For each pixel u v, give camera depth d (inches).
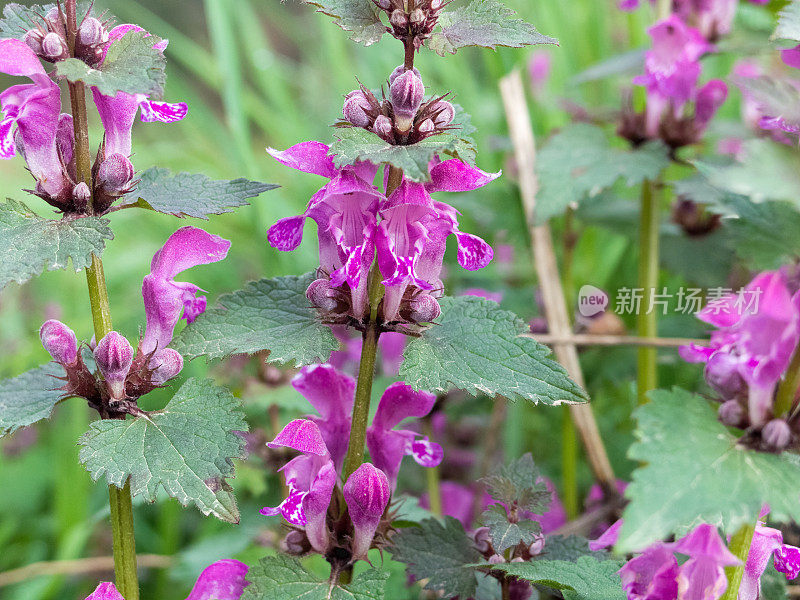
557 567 17.8
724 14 21.4
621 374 22.4
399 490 22.8
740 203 17.1
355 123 17.3
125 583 18.2
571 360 21.6
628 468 23.2
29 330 28.7
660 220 22.8
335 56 36.9
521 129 22.9
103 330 18.0
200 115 39.4
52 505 25.8
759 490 16.3
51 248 17.4
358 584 17.7
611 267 27.2
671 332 22.1
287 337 17.7
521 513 18.4
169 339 18.2
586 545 18.7
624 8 22.4
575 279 26.5
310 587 17.7
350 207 17.5
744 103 23.4
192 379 18.0
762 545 17.5
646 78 21.2
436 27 17.4
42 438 27.4
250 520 22.0
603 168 20.8
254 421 22.8
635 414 16.6
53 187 17.7
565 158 21.0
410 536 18.5
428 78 34.4
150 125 43.3
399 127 17.2
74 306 30.1
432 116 17.4
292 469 18.0
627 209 23.0
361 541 18.0
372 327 17.8
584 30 33.4
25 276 17.2
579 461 23.8
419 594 20.3
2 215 17.6
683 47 21.0
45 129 17.6
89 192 17.7
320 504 17.9
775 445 16.5
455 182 17.6
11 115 17.5
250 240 33.6
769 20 23.5
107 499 25.2
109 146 18.0
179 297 18.1
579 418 21.7
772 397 16.7
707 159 22.1
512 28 17.3
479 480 18.3
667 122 21.4
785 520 16.2
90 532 23.3
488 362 17.5
